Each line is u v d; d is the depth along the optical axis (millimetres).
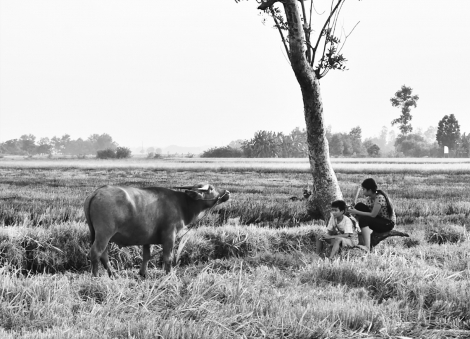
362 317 5891
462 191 25156
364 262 8305
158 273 8695
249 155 117562
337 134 145125
